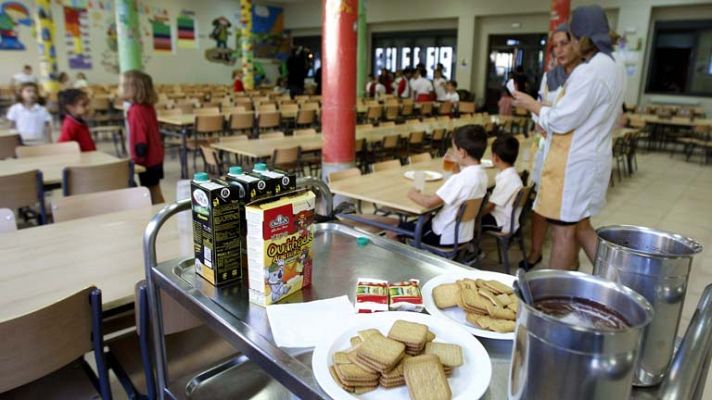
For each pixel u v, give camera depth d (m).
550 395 0.56
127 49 6.33
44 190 2.84
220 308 0.93
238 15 15.10
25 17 11.29
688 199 5.32
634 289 0.71
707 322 0.69
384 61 14.47
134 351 1.57
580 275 0.67
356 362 0.73
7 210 1.93
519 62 11.82
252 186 1.00
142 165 3.37
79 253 1.66
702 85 9.54
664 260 0.69
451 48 13.01
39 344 1.15
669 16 9.65
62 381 1.39
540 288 0.66
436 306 0.94
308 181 1.26
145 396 1.38
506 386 0.73
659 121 8.11
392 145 5.37
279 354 0.79
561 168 2.26
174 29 13.74
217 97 10.47
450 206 2.60
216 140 5.66
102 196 2.25
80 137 3.74
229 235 1.00
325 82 3.68
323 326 0.88
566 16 6.11
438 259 1.17
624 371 0.54
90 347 1.29
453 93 9.96
